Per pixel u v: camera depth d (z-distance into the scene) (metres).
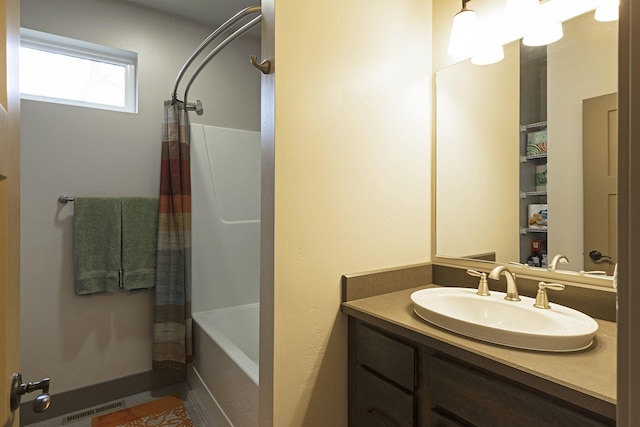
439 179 1.69
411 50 1.62
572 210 1.29
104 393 2.24
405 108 1.61
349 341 1.45
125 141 2.31
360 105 1.45
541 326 1.13
